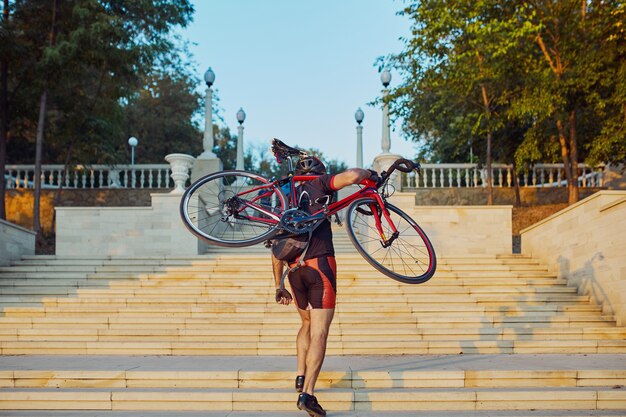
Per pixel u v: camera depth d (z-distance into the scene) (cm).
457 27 1661
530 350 802
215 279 1103
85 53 1733
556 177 2195
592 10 1631
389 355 785
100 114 1970
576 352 801
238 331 841
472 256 1223
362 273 1101
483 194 2050
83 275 1124
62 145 2009
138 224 1400
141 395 586
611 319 913
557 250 1128
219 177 540
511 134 2016
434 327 894
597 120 1806
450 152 2520
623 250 886
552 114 1717
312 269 530
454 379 616
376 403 576
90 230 1401
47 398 587
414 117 2059
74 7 1661
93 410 582
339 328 865
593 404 573
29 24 1800
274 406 579
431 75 1783
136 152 3231
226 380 623
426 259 1254
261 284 1077
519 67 1728
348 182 526
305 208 534
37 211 1742
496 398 575
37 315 961
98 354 812
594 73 1580
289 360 736
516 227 1894
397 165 548
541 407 573
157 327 895
